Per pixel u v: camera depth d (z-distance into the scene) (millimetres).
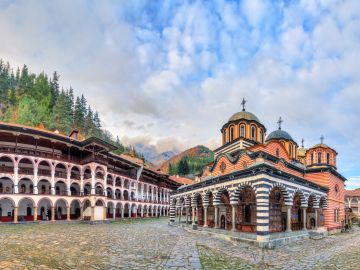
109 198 63094
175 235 33906
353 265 20016
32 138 52969
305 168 50562
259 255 23094
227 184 34312
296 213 42125
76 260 17484
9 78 179375
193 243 27469
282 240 29625
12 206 51625
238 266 18531
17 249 19766
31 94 161625
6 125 47375
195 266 17484
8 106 150125
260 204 28375
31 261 15688
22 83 167625
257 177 29328
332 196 47375
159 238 30312
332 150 50750
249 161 37094
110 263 17234
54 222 50531
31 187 54312
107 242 25844
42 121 126125
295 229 40875
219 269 17281
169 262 18281
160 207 87062
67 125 136875
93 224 49312
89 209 55469
